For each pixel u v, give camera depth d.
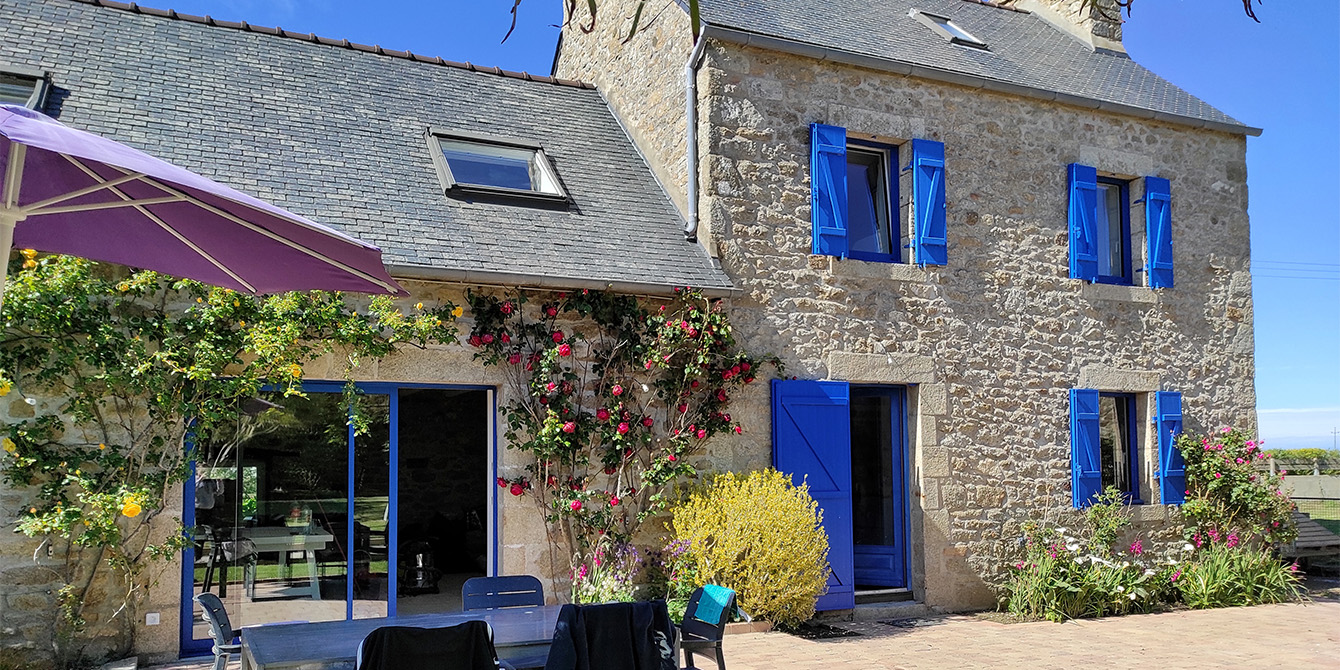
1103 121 9.69
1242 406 10.12
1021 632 7.55
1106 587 8.41
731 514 7.08
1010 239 9.08
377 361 6.70
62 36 7.53
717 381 7.64
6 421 5.73
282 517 6.57
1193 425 9.84
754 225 8.04
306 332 6.37
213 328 6.09
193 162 6.72
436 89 9.00
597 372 7.38
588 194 8.23
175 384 5.96
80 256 3.94
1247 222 10.41
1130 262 9.91
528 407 7.09
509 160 8.44
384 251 6.56
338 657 3.79
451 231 7.10
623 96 9.71
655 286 7.32
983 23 11.34
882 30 9.78
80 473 5.66
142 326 5.92
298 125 7.67
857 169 8.98
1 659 5.64
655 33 8.99
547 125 9.16
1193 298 9.98
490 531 7.08
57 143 2.46
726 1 8.96
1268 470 10.09
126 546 5.93
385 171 7.54
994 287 8.95
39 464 5.66
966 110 9.03
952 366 8.67
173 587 6.11
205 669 5.82
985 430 8.76
